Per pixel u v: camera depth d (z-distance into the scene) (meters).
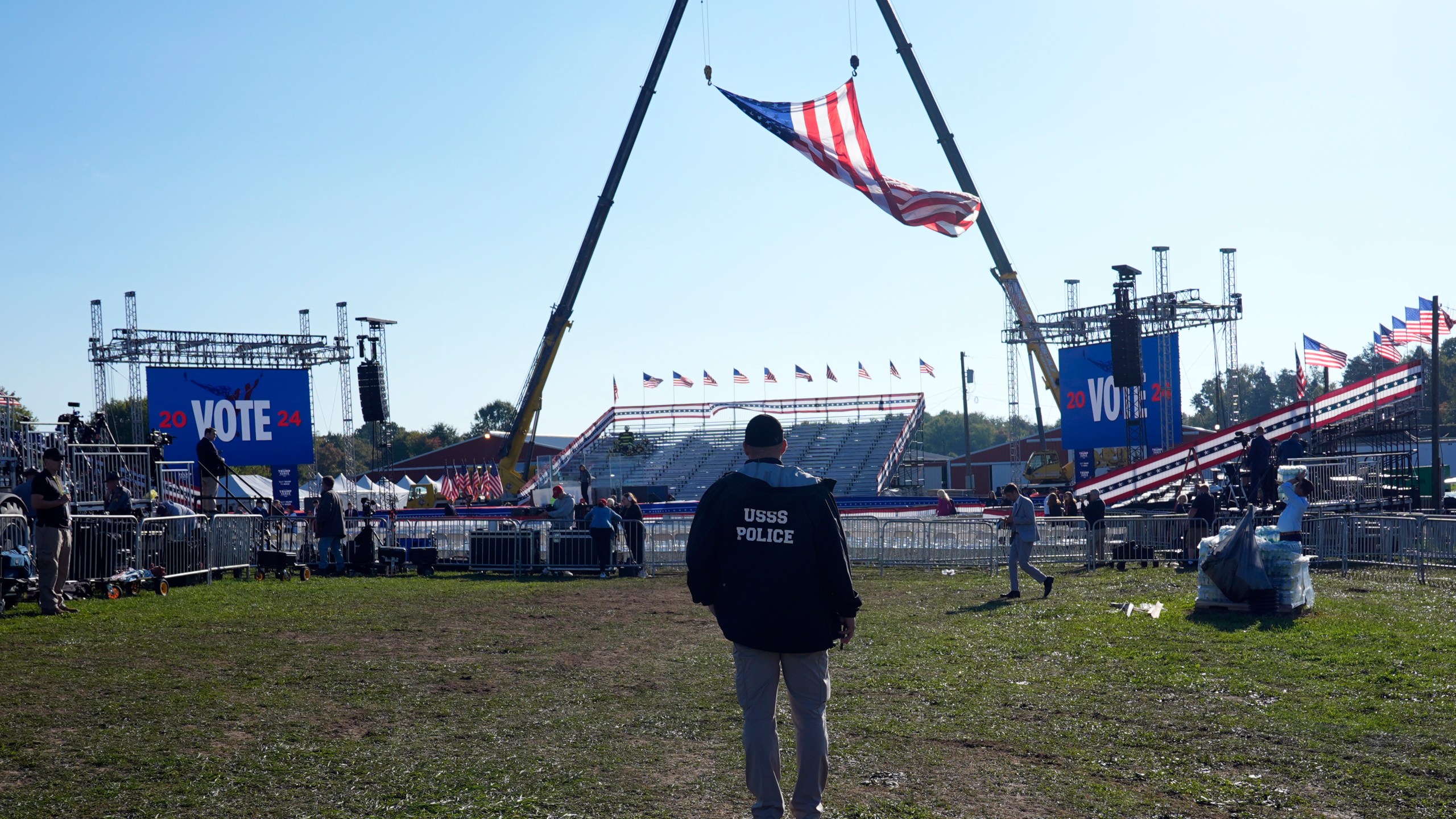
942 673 8.65
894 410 67.19
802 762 4.51
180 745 6.10
